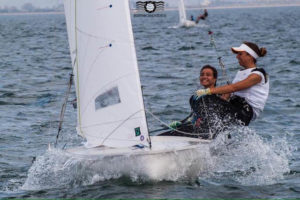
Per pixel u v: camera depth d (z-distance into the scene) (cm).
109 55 2494
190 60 8569
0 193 2414
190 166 2462
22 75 6981
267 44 12306
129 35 2453
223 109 2661
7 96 5266
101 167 2448
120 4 2466
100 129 2558
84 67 2586
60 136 3619
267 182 2505
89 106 2583
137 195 2288
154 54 9906
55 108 4591
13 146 3347
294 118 4138
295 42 12800
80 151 2558
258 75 2647
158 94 5275
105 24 2495
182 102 4838
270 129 3775
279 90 5478
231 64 7781
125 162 2411
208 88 2645
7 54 10656
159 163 2400
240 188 2409
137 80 2450
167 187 2383
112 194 2303
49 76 6850
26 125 3947
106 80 2512
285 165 2755
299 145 3303
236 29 19512
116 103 2495
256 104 2680
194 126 2708
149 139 2438
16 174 2739
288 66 7538
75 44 2617
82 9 2558
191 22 19450
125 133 2484
